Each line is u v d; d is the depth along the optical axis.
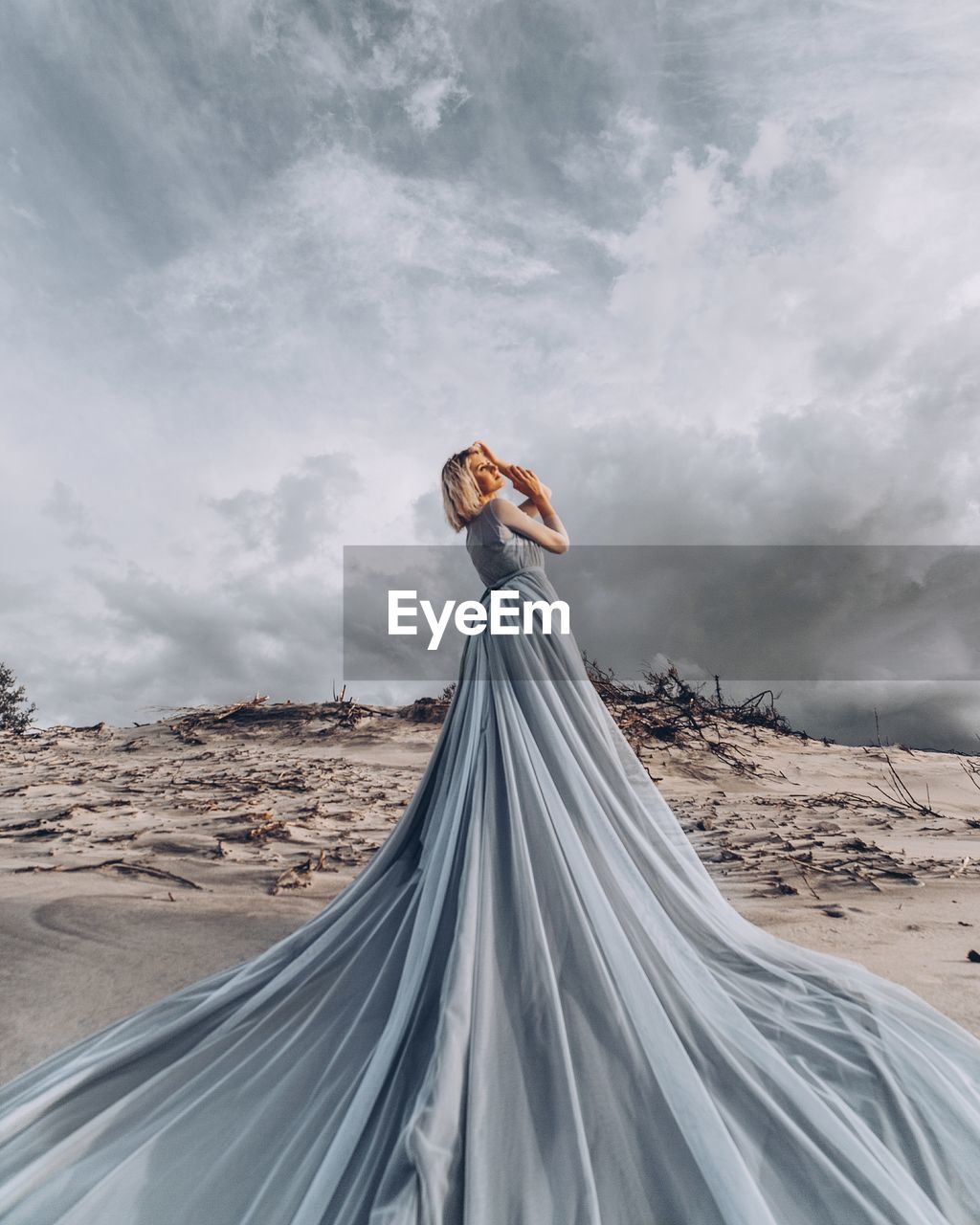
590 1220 1.50
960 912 4.08
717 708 14.94
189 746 12.46
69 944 3.48
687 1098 1.72
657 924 2.20
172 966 3.24
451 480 2.97
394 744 12.42
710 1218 1.51
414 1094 1.80
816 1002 2.32
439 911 2.21
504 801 2.37
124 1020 2.44
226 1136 1.82
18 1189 1.68
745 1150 1.67
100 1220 1.60
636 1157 1.65
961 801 9.41
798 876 4.91
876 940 3.58
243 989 2.41
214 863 5.08
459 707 2.77
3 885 4.38
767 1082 1.85
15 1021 2.70
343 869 4.98
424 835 2.70
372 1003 2.21
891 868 5.11
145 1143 1.80
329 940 2.49
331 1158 1.65
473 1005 1.92
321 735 13.05
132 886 4.45
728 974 2.43
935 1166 1.67
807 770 11.48
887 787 10.55
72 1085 2.01
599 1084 1.80
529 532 2.90
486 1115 1.71
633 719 12.72
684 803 8.62
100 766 10.45
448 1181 1.58
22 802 7.62
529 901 2.14
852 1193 1.54
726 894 4.49
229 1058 2.10
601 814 2.38
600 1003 1.96
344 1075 1.99
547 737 2.50
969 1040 2.24
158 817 6.79
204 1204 1.63
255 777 9.39
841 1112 1.81
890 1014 2.30
